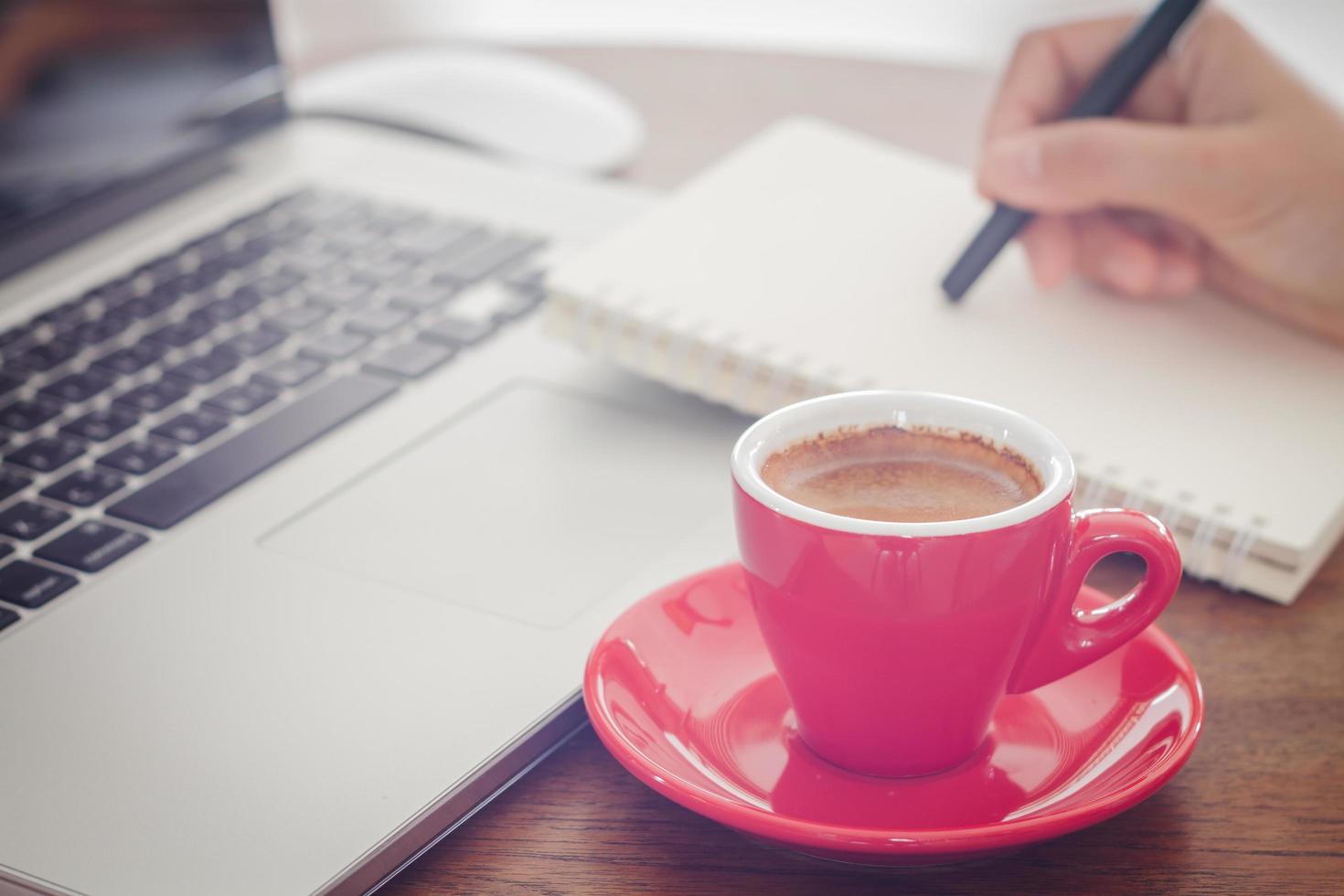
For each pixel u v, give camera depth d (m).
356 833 0.43
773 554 0.44
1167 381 0.66
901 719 0.44
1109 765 0.44
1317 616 0.57
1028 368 0.67
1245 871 0.44
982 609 0.42
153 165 0.99
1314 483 0.58
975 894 0.43
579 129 1.12
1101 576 0.60
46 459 0.67
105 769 0.46
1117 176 0.73
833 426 0.48
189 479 0.65
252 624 0.54
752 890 0.44
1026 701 0.49
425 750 0.47
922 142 1.13
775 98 1.26
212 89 1.02
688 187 0.85
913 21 1.63
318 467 0.66
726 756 0.47
